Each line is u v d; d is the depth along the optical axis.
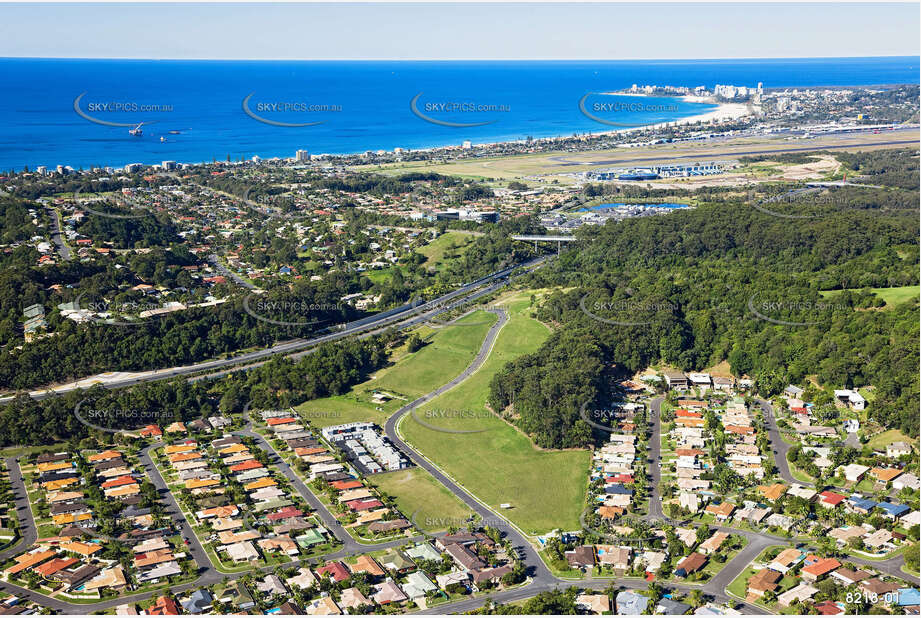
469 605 181.00
